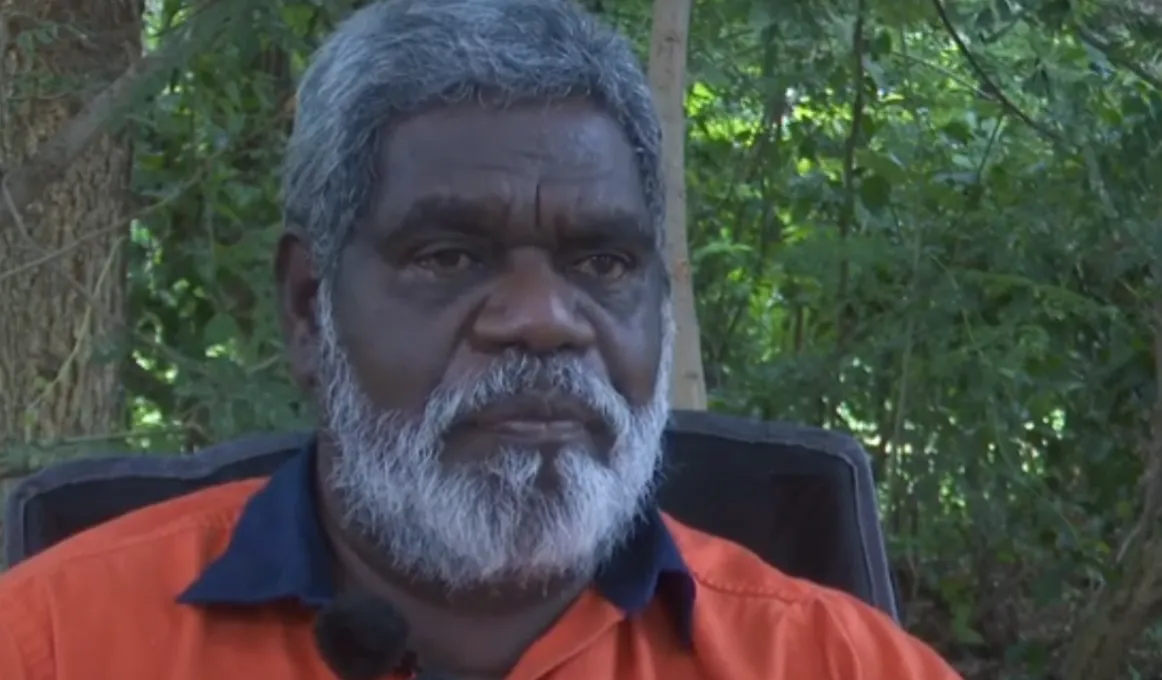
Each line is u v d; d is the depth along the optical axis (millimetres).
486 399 1741
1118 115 4648
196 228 4605
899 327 4707
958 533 4969
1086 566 4750
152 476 2375
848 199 4934
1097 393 4742
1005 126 5066
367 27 1831
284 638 1850
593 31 1832
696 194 5363
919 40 5422
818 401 4992
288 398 3721
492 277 1771
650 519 2004
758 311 5477
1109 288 4699
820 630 2031
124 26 4418
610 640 1948
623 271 1825
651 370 1852
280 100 4484
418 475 1749
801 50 5062
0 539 2535
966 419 4723
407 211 1761
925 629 5297
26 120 4297
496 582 1867
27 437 4047
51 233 4379
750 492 2516
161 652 1815
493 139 1759
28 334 4363
